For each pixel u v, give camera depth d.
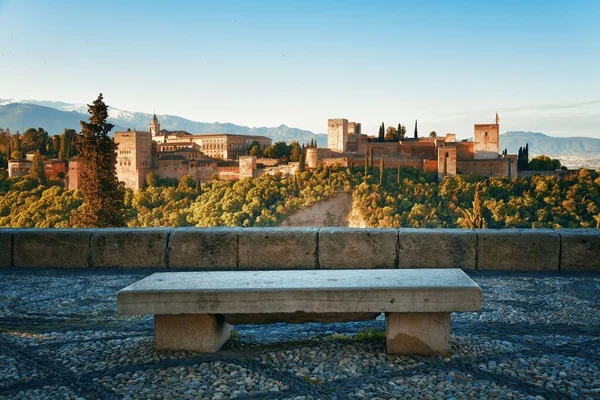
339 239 9.41
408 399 4.22
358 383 4.54
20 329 6.24
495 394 4.29
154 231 9.82
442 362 4.98
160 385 4.55
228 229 9.78
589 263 9.12
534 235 9.19
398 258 9.35
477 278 8.66
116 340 5.75
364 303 5.14
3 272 9.48
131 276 9.08
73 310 7.08
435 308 5.09
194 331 5.36
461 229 9.56
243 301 5.18
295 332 6.12
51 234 9.94
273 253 9.55
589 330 5.96
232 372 4.79
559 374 4.68
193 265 9.73
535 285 8.16
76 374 4.82
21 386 4.58
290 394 4.35
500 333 5.88
